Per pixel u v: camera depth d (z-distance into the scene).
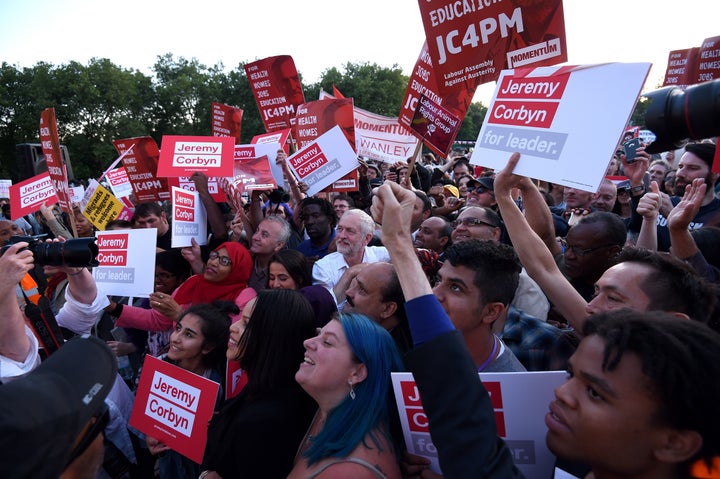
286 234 4.02
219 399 2.51
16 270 1.86
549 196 5.72
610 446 0.93
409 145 7.37
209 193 4.52
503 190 1.90
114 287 3.35
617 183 5.15
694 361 0.87
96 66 50.97
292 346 1.92
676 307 1.54
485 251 1.80
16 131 51.38
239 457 1.80
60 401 0.77
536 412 1.40
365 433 1.52
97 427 0.97
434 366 1.08
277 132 6.07
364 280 2.25
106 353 0.95
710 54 4.38
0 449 0.68
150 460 2.75
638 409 0.89
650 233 2.67
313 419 1.79
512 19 2.51
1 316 1.83
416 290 1.15
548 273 1.93
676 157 7.61
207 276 3.54
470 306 1.78
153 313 3.33
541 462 1.42
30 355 1.96
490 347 1.88
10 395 0.73
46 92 48.81
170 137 4.46
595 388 0.95
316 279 3.82
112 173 7.50
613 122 1.58
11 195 4.84
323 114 5.34
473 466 1.00
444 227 3.88
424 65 3.57
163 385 2.29
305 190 5.22
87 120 52.09
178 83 56.66
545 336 2.20
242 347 2.01
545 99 1.75
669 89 1.31
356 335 1.61
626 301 1.56
